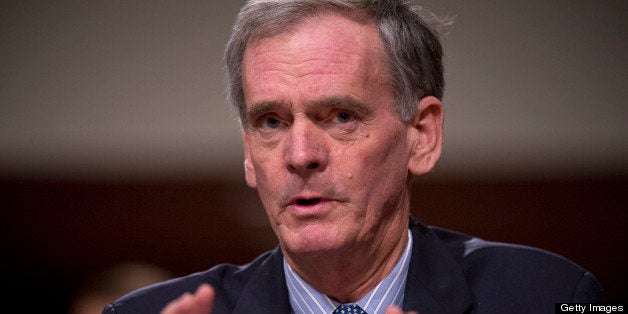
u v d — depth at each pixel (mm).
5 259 12148
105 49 11875
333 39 5078
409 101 5375
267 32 5145
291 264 5520
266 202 5289
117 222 12172
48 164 12016
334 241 5031
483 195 11711
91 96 11930
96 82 11914
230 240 12070
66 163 12031
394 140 5262
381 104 5180
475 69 11383
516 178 11641
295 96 5016
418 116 5516
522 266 5781
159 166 12023
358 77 5062
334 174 5031
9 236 12133
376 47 5199
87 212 12156
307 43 5059
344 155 5047
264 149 5207
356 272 5355
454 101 11469
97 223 12172
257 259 6145
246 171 5762
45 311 12219
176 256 12141
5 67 11883
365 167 5090
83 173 12078
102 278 8930
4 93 11891
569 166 11469
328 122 5082
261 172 5246
